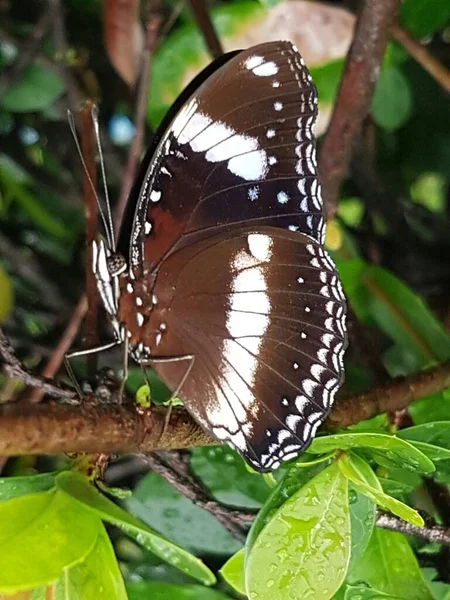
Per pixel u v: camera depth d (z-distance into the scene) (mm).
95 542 77
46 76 157
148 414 87
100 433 83
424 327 130
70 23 169
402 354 149
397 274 178
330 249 144
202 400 97
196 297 103
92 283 112
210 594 100
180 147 99
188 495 96
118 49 137
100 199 165
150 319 102
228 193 104
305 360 99
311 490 83
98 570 77
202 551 116
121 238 102
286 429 96
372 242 171
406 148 187
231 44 141
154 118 140
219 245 103
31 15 175
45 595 75
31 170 178
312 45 141
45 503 79
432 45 174
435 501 106
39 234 183
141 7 156
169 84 140
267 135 102
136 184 102
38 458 136
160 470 96
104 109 174
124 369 98
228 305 103
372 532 91
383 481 93
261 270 104
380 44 116
